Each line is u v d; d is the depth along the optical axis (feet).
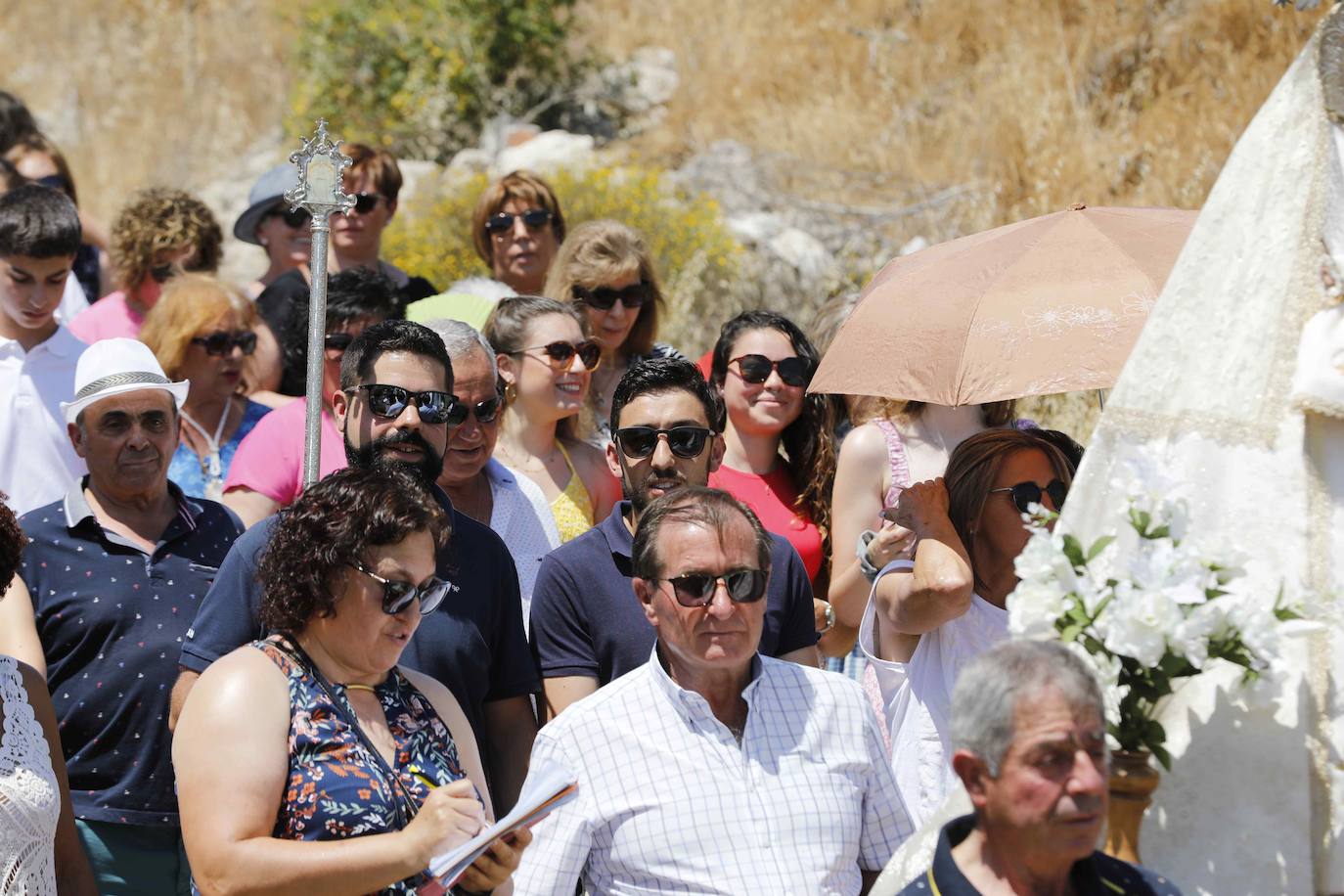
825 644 21.06
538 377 22.90
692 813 14.97
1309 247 13.30
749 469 24.04
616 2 59.67
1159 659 12.37
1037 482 17.25
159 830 19.25
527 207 32.07
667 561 15.17
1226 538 12.52
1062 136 44.70
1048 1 49.24
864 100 51.16
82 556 19.43
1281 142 13.51
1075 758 11.03
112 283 37.19
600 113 54.80
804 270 44.04
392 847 13.15
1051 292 16.69
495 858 13.52
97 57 69.51
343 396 18.51
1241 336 13.38
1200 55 45.44
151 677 19.13
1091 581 12.64
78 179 62.69
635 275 27.02
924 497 17.57
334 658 14.25
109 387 19.43
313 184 18.52
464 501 21.11
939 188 46.65
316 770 13.73
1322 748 12.84
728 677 15.55
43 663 18.65
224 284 26.53
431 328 20.34
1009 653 11.35
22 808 14.49
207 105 63.98
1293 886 12.75
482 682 17.74
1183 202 40.81
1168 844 13.09
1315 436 13.19
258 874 13.16
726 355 23.93
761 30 55.67
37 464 24.56
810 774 15.38
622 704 15.51
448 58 55.01
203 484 25.77
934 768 17.30
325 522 14.05
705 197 45.91
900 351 17.04
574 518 22.93
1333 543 13.00
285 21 65.10
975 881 11.66
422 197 48.88
